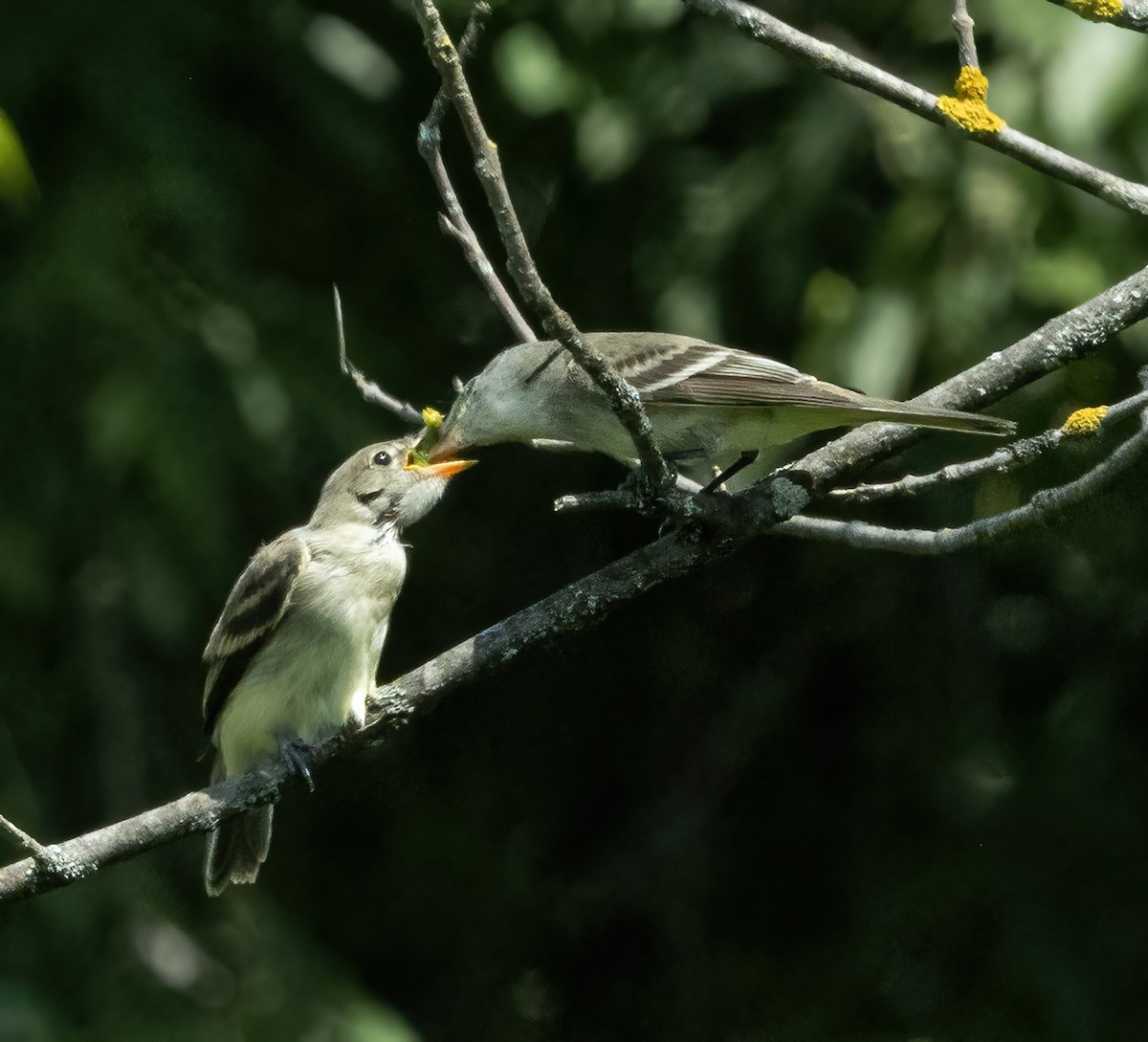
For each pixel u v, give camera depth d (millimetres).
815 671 13609
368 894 13688
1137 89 10305
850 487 8555
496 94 12859
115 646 12312
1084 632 12398
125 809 12133
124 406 11141
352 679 8320
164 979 11266
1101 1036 11305
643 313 12281
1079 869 11742
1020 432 11188
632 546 13469
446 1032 13469
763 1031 12984
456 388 8438
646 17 12367
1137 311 7070
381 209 12953
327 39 12477
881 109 11203
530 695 14062
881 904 12656
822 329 11094
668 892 13680
